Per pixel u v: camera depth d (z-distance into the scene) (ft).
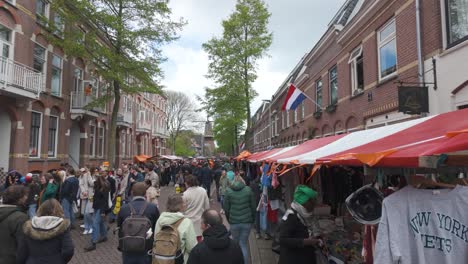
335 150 12.51
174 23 49.01
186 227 12.20
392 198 7.74
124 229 12.23
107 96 50.55
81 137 61.11
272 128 92.48
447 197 7.41
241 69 61.72
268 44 61.11
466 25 18.81
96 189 23.43
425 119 10.16
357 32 32.63
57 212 10.78
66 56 53.83
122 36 45.44
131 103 96.22
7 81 37.04
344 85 36.35
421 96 20.98
